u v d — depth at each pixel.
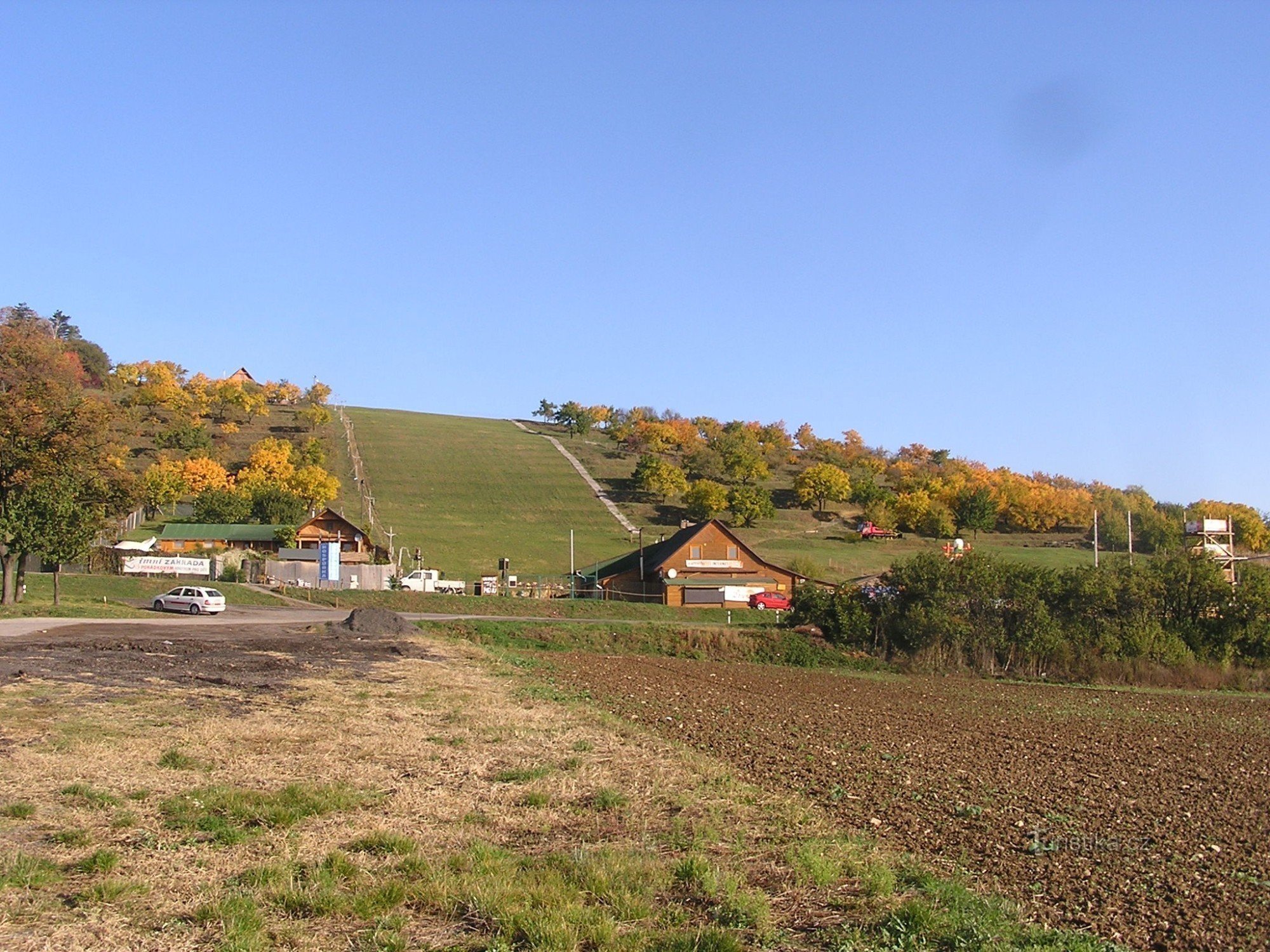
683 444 164.38
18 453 54.19
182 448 127.88
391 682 27.64
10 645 33.25
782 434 177.75
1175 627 50.41
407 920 9.41
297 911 9.53
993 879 11.55
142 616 52.50
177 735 17.70
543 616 67.50
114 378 160.75
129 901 9.58
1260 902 11.02
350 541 95.44
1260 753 24.39
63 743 16.42
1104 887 11.40
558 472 146.25
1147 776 19.89
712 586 77.56
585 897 10.16
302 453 130.88
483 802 13.98
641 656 48.94
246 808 12.85
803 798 15.49
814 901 10.38
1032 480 160.25
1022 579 52.22
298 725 19.53
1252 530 119.00
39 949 8.38
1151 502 140.38
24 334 92.69
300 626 48.66
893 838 13.29
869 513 124.81
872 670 49.91
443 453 153.62
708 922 9.65
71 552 52.16
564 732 20.22
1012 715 31.05
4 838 11.34
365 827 12.38
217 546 93.94
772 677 40.78
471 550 104.75
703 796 14.87
